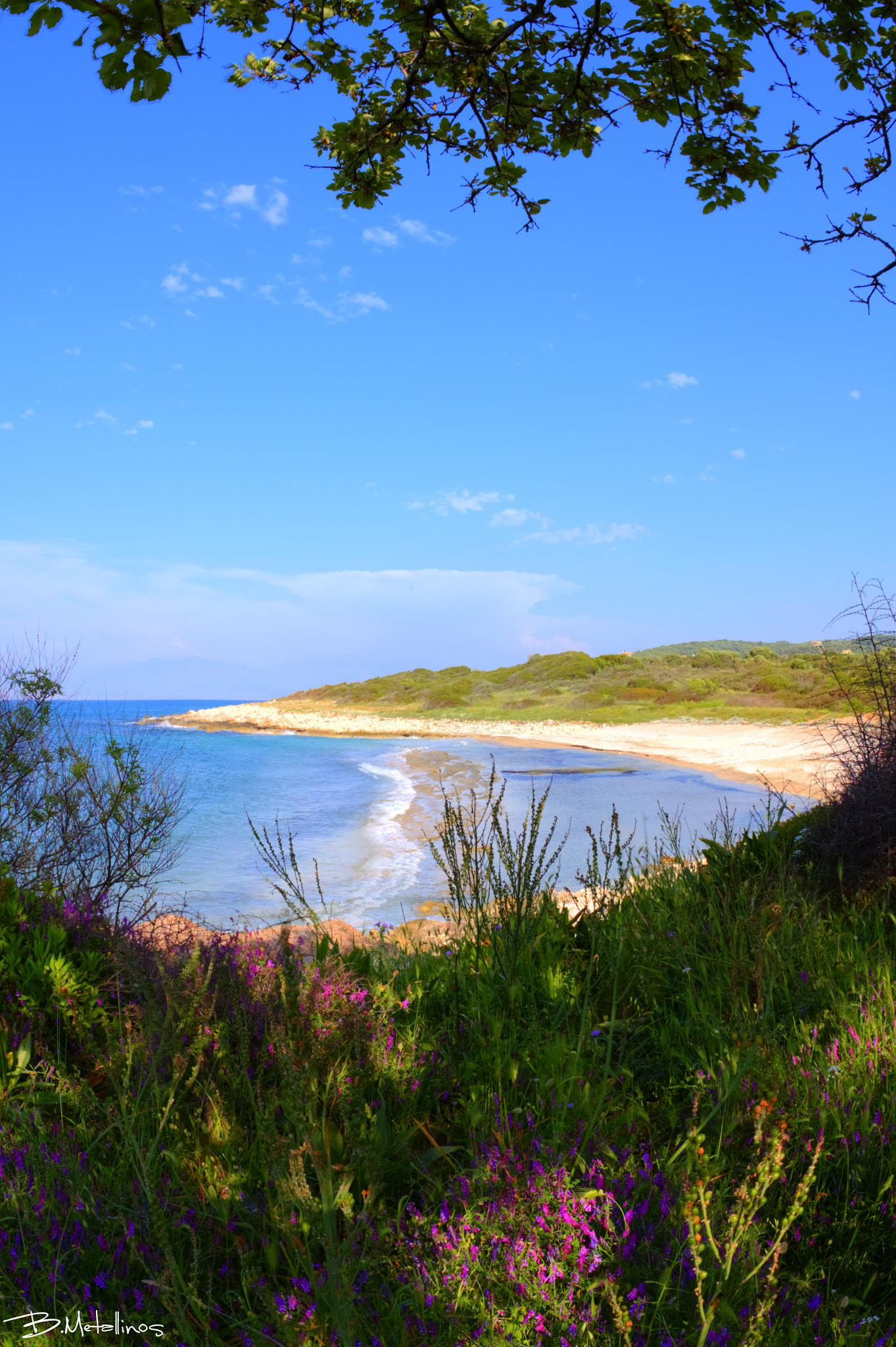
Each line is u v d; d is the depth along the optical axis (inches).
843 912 201.8
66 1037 133.0
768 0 152.0
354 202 194.9
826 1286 82.3
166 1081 114.4
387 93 179.3
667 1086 124.4
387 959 191.2
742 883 198.8
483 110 176.9
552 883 185.5
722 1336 69.1
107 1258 80.4
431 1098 120.0
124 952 138.8
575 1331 70.2
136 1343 72.8
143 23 98.7
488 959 160.9
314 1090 97.0
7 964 138.6
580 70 161.3
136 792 249.9
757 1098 107.5
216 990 128.2
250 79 174.6
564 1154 91.8
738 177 175.0
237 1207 89.1
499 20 172.7
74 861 239.9
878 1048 119.3
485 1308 73.2
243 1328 72.4
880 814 217.6
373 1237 80.1
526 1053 124.3
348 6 163.6
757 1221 86.2
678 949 163.5
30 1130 101.3
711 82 163.0
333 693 4178.2
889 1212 89.1
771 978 137.0
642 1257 80.6
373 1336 69.2
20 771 239.8
